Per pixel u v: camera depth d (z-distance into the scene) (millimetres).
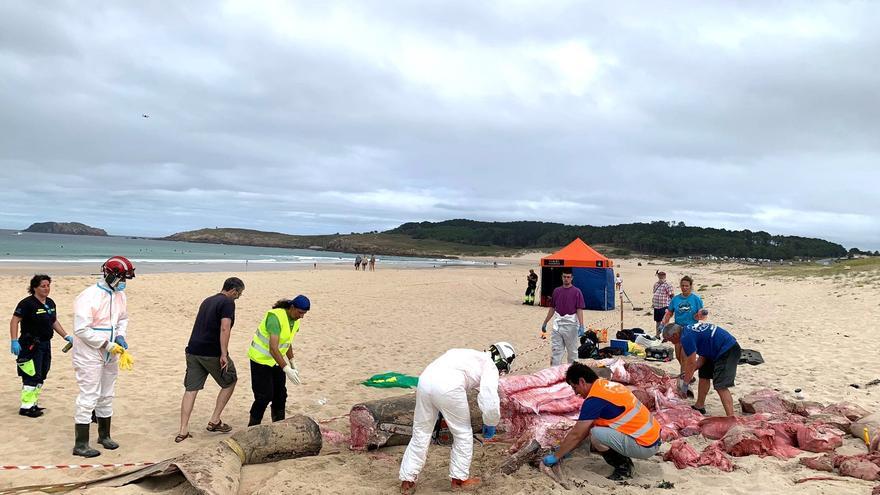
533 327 16656
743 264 113500
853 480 4984
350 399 8219
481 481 5074
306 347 12430
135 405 7531
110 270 5707
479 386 5051
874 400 7945
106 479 4879
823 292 25562
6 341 10914
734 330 15188
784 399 7473
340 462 5590
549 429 5809
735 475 5184
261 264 57812
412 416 6105
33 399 6875
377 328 15578
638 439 4984
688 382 7395
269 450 5430
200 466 4746
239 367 10266
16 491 4645
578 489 4898
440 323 16984
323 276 37406
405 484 4844
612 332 16172
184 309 17125
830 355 11242
